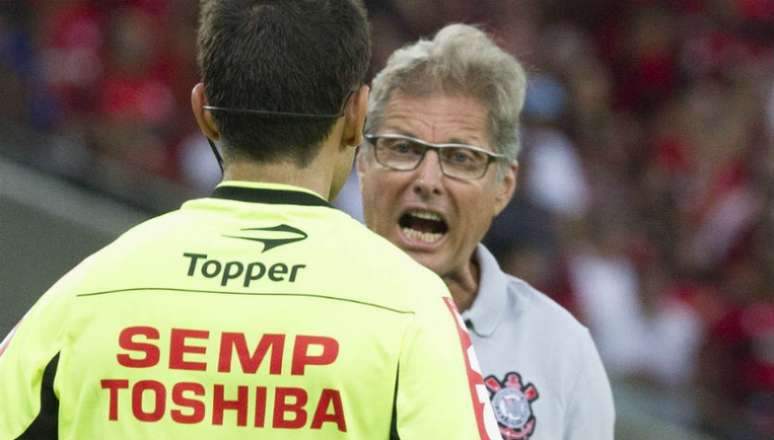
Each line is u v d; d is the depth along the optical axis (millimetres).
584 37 33000
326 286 7758
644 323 26766
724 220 29094
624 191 29734
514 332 11180
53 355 7715
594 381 11125
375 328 7652
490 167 11219
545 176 27359
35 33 30531
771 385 26812
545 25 32688
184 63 30031
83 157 28031
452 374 7648
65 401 7648
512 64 11320
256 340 7605
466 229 11234
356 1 8234
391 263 7945
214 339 7617
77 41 29906
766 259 28422
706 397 25938
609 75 33031
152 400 7570
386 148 11242
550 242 25469
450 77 11125
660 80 32781
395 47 30016
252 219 7977
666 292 27703
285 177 8047
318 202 8047
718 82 32406
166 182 27719
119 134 28594
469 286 11453
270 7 7988
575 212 27344
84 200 27438
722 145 30641
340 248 7906
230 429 7527
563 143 28328
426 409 7527
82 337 7711
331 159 8188
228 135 8047
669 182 30609
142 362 7613
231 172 8125
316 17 8008
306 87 7926
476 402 7684
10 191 27344
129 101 29062
